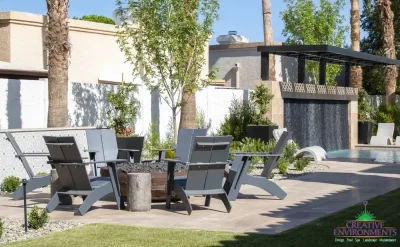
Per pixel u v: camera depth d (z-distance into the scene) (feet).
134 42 61.05
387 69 108.27
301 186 44.78
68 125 53.42
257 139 65.82
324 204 36.58
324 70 82.99
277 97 70.38
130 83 59.36
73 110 56.70
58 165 33.73
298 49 67.92
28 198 39.65
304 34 105.29
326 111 85.05
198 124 67.87
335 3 107.24
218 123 72.49
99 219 31.99
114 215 33.22
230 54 103.35
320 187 44.24
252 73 101.30
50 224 30.58
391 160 71.31
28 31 67.46
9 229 29.45
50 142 33.55
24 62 67.05
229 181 38.29
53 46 49.78
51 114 49.93
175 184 34.19
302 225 29.76
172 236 27.37
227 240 26.53
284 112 73.20
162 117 66.39
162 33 59.52
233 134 69.82
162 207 35.94
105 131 43.52
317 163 62.18
